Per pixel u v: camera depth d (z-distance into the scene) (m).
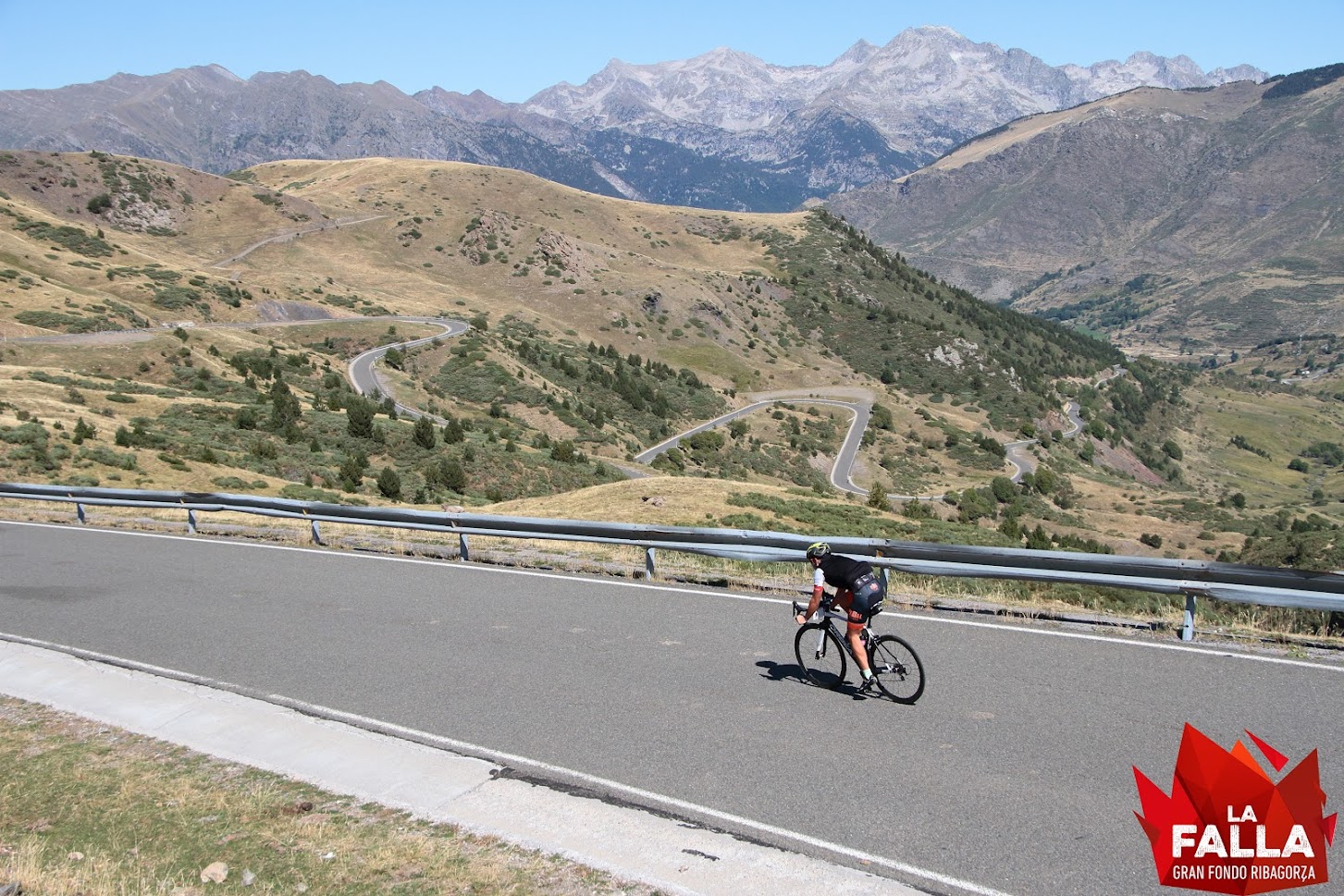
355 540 18.48
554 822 6.71
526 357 131.62
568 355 146.62
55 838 6.81
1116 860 5.93
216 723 8.97
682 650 10.61
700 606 12.64
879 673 8.80
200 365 87.94
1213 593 10.23
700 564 15.98
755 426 132.75
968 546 11.84
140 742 8.69
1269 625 11.57
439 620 12.37
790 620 11.73
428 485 55.22
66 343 86.88
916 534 29.39
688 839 6.36
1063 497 120.12
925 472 125.38
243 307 135.62
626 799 7.01
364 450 62.34
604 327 175.62
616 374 140.00
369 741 8.30
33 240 142.75
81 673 10.55
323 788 7.53
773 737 8.05
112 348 86.75
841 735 8.03
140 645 11.70
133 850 6.54
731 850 6.18
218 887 5.96
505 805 7.01
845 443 132.62
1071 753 7.47
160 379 83.31
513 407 107.12
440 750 8.05
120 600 14.25
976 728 8.05
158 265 144.88
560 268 198.50
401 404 96.44
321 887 5.93
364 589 14.50
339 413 73.31
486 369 116.81
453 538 19.45
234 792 7.48
